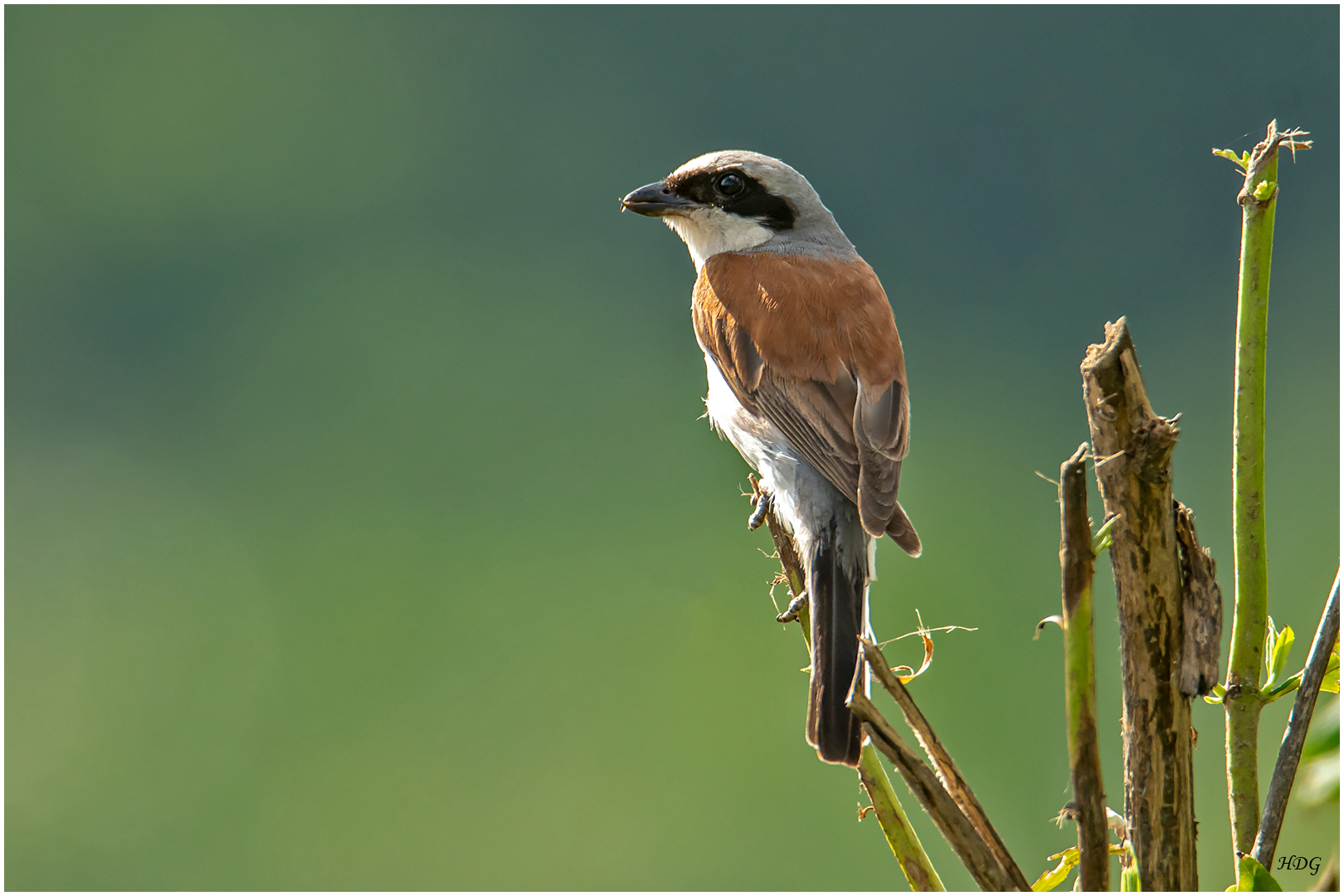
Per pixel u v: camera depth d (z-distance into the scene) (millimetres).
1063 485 3225
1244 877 3359
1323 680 3732
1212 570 3645
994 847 3367
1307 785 3537
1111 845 3836
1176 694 3377
